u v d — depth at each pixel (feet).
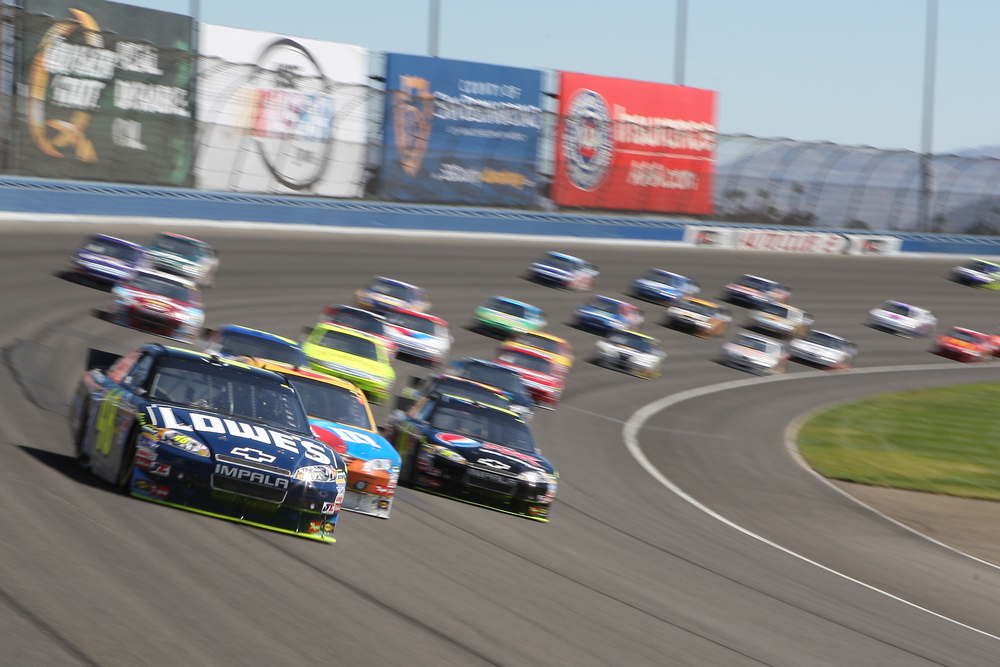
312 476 95.14
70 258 329.11
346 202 530.27
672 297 485.97
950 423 347.77
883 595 137.18
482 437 150.20
